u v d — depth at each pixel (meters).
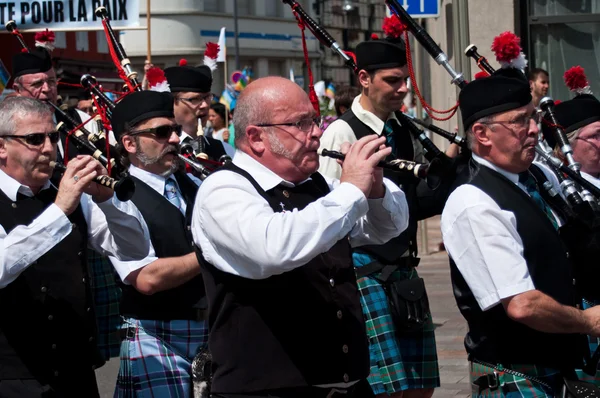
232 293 4.21
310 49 55.16
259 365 4.17
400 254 6.11
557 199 4.86
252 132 4.25
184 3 48.00
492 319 4.52
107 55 26.64
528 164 4.55
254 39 50.97
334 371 4.21
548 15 11.73
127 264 5.36
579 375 5.30
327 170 6.25
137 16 9.43
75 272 5.24
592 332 4.38
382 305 6.06
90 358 5.27
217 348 4.27
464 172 4.66
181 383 5.47
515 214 4.44
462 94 4.62
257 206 4.05
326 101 23.08
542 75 9.67
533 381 4.47
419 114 14.62
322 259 4.25
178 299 5.48
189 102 7.00
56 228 4.84
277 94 4.22
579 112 5.82
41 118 5.13
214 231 4.08
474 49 5.60
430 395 6.37
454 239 4.48
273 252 3.87
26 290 5.06
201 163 6.01
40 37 7.98
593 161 5.81
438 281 12.12
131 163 5.66
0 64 11.61
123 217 5.20
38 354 5.06
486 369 4.58
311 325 4.19
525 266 4.33
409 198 6.18
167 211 5.54
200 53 48.34
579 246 4.74
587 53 11.76
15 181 5.20
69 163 4.91
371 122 6.31
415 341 6.18
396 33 6.25
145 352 5.48
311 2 55.38
